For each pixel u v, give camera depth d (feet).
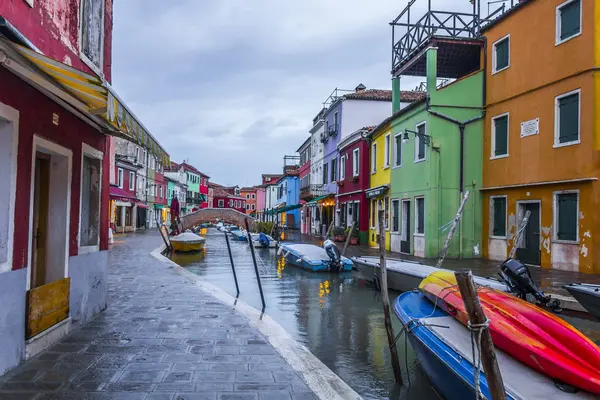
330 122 109.09
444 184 56.65
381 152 76.48
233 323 22.00
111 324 21.36
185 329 20.71
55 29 17.21
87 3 21.53
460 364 13.51
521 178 49.67
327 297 36.22
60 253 18.97
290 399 13.05
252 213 350.43
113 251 64.28
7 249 14.30
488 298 16.76
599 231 39.88
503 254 52.47
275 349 17.83
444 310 18.30
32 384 13.60
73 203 19.99
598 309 24.81
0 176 14.20
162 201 185.57
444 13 58.08
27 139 15.44
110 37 25.58
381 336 24.44
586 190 40.98
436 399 15.98
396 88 70.08
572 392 12.10
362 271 43.29
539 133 47.06
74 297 20.31
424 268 37.17
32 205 15.90
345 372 18.88
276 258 70.13
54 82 14.46
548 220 45.50
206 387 13.80
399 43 67.92
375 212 78.69
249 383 14.23
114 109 16.75
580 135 41.81
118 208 128.06
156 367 15.47
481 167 57.00
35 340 16.29
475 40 56.75
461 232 56.44
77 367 15.19
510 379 12.76
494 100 54.75
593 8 40.86
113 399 12.68
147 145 22.17
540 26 47.21
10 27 11.21
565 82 43.75
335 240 88.22
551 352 12.96
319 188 114.73
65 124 18.80
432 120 56.70
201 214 129.90
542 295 27.07
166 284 34.27
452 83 57.00
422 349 16.15
